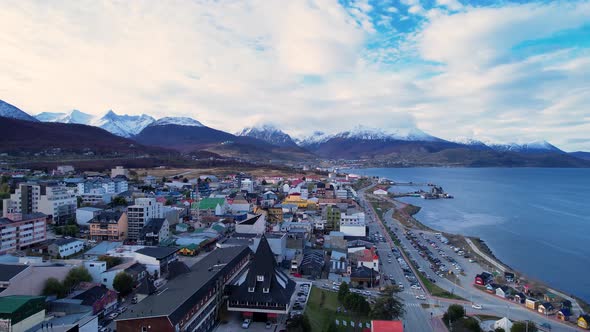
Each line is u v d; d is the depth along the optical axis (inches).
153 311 3420.3
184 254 6727.4
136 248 6190.9
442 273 6678.2
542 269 7564.0
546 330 4603.8
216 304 4286.4
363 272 5866.1
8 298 3393.2
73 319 3870.6
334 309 4650.6
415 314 4753.9
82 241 6565.0
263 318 4180.6
